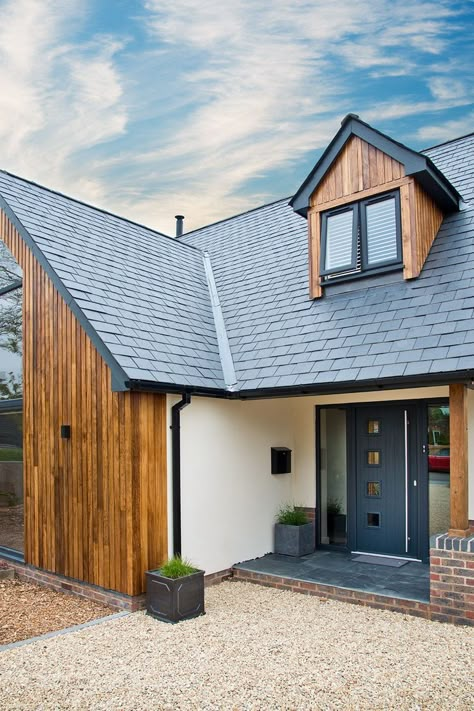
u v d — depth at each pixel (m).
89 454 7.02
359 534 8.67
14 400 8.34
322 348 7.55
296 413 9.45
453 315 6.72
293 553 8.48
